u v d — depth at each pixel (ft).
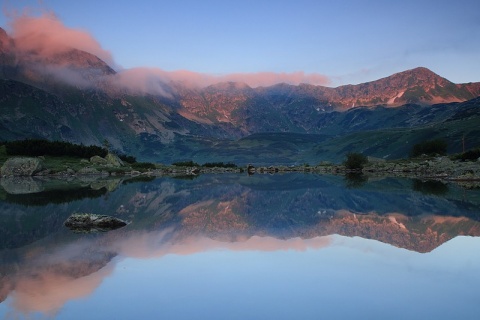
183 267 59.98
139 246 75.41
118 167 449.89
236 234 88.74
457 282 52.49
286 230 94.27
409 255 68.03
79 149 473.26
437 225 100.07
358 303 44.88
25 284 52.13
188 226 100.58
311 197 177.78
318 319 40.55
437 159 401.49
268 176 386.73
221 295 47.52
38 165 386.93
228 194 198.18
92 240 81.30
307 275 55.62
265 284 51.57
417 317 41.06
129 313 42.37
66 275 56.08
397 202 151.33
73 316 41.75
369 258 65.72
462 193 179.83
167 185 260.83
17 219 110.42
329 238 83.82
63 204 146.82
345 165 455.22
